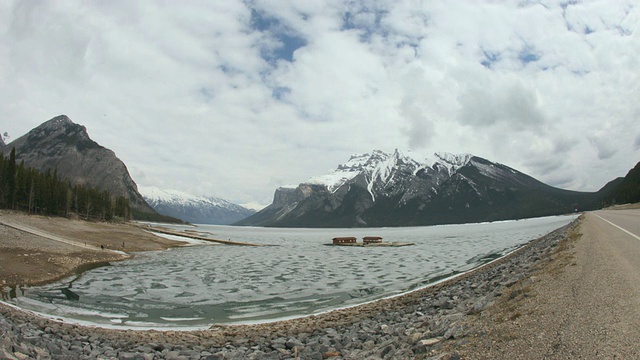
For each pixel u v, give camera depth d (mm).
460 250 77188
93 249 69000
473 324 13133
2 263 43625
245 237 170250
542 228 137375
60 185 133875
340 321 23844
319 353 16078
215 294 35844
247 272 50688
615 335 9133
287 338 20156
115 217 171500
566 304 12164
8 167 114188
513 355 9312
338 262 63531
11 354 13273
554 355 8789
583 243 27328
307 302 32281
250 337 20984
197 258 69625
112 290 37219
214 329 23609
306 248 101312
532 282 16906
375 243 113500
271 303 32125
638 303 11164
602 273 15797
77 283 40469
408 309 24172
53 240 68250
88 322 25469
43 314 26703
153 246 90375
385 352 13852
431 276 43844
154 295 35219
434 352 11352
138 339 20375
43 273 43594
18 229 71000
